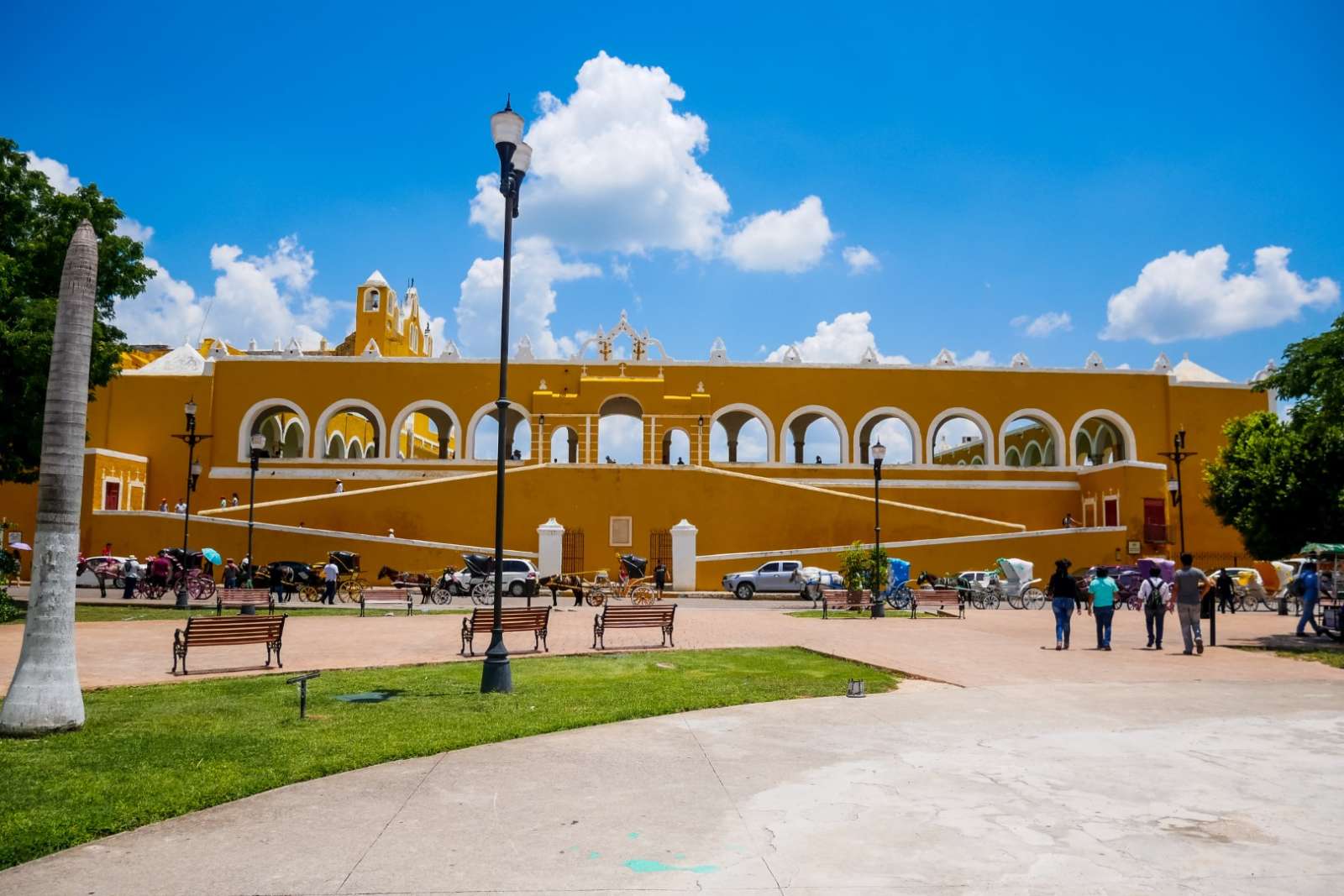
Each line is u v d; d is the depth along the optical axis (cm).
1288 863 528
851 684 1125
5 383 2120
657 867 520
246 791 669
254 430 4744
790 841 564
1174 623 2444
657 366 4747
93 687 1174
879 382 4809
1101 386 4844
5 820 590
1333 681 1264
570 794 668
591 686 1195
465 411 4678
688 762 769
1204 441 4819
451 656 1568
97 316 2492
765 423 4747
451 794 670
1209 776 722
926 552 3878
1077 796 663
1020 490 4647
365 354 4772
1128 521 4075
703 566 3844
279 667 1402
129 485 4369
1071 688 1195
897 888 490
